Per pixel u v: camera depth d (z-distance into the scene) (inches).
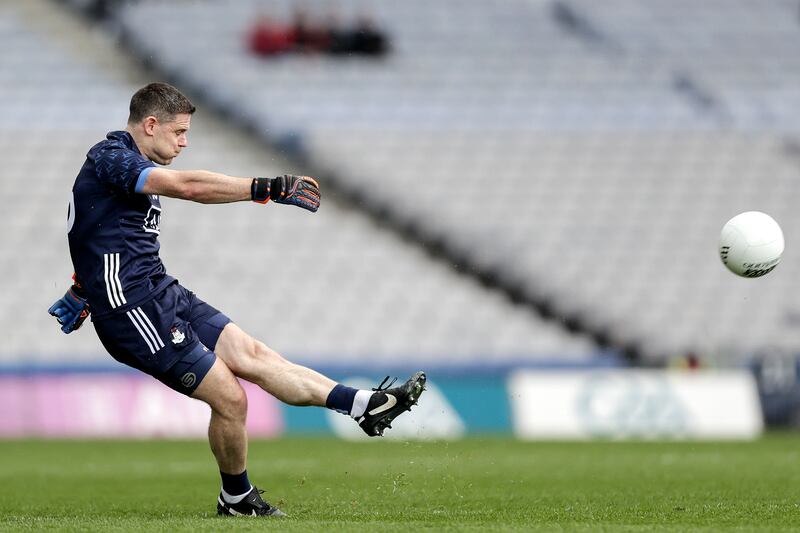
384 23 3631.9
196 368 918.4
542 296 3093.0
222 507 970.7
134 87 3422.7
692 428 2551.7
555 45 3668.8
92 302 914.1
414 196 3235.7
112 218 904.3
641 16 3752.5
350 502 1133.1
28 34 3489.2
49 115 3329.2
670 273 3189.0
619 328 3070.9
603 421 2532.0
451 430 2519.7
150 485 1411.2
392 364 2559.1
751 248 1019.3
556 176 3331.7
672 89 3590.1
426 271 3088.1
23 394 2466.8
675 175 3378.4
